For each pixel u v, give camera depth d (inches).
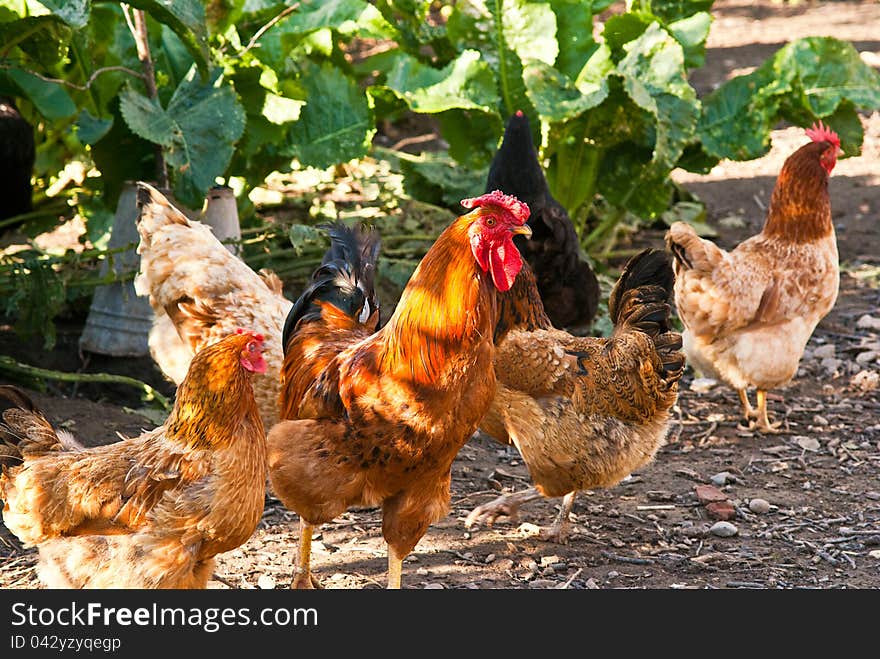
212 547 177.2
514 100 377.7
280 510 250.2
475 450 291.6
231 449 173.5
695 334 290.5
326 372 188.2
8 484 177.5
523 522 248.5
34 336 331.0
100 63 349.7
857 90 368.2
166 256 238.4
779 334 284.2
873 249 440.5
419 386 177.0
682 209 461.1
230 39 332.2
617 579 220.2
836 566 226.1
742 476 273.6
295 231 306.0
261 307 235.1
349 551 230.2
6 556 221.3
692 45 393.1
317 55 391.9
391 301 348.5
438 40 404.8
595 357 225.6
